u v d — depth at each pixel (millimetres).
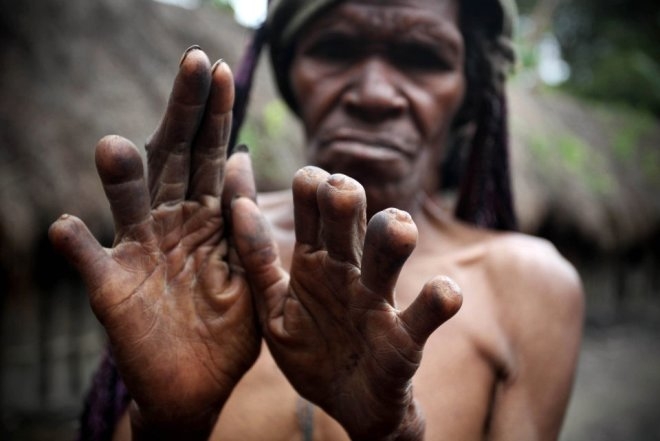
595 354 7477
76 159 3248
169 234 791
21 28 3533
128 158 716
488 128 1277
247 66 1254
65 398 4066
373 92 986
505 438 1041
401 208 1076
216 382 802
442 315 610
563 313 1149
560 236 6758
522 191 5387
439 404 981
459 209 1354
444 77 1060
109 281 728
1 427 3639
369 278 649
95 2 3969
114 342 743
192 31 4363
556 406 1108
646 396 5953
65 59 3596
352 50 1034
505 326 1099
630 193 7648
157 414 775
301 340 771
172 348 773
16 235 2904
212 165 801
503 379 1074
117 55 3846
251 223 815
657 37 9797
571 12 10812
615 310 9305
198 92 722
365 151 989
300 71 1081
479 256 1170
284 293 809
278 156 3707
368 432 722
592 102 9359
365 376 704
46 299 3967
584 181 6707
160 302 772
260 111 3879
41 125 3258
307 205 715
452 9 1070
